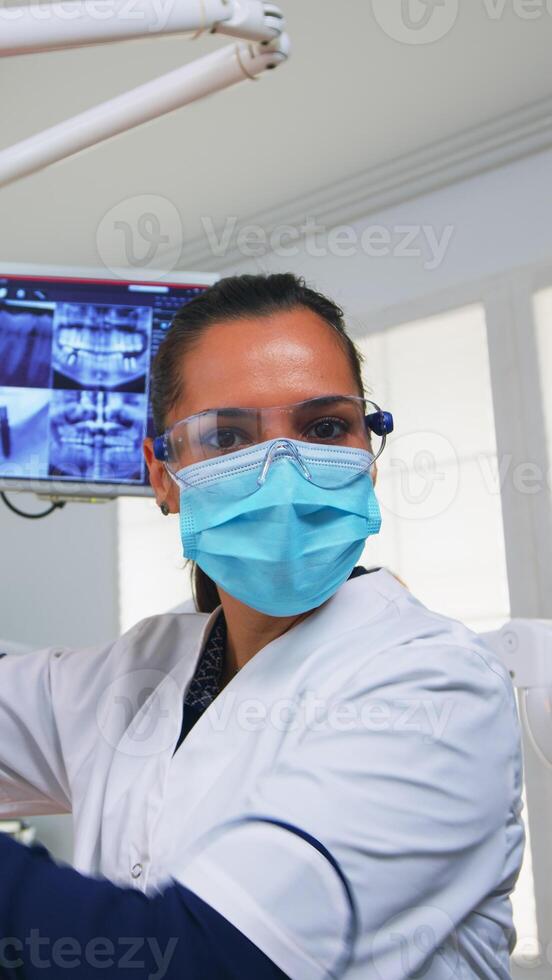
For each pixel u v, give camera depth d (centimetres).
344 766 69
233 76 69
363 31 237
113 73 245
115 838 85
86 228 314
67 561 362
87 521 360
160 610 335
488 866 74
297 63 247
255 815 67
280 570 81
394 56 247
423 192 296
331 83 255
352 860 66
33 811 111
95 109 76
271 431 84
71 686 103
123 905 63
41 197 297
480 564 269
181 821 79
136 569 344
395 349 294
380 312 298
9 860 67
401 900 68
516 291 274
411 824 69
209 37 229
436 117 272
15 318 157
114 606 346
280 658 85
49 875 65
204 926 61
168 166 287
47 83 249
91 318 159
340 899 65
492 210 282
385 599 89
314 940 63
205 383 86
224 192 302
